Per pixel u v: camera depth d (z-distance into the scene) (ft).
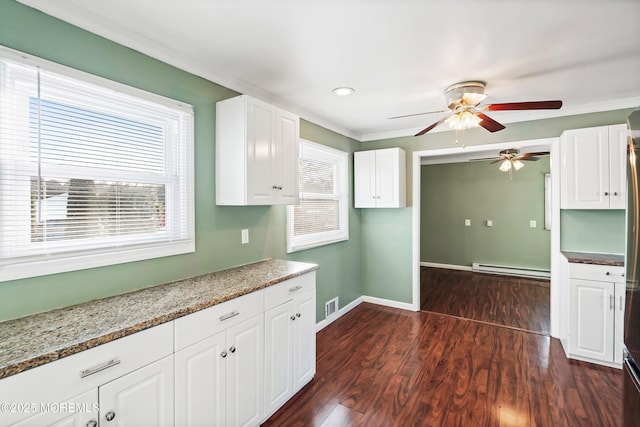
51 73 4.71
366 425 6.28
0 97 4.28
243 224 8.22
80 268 5.07
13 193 4.42
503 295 15.11
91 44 5.19
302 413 6.64
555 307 10.38
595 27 5.52
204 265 7.16
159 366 4.46
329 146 11.98
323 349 9.63
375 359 8.97
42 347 3.51
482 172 19.81
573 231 10.21
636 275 4.65
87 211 5.23
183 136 6.70
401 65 7.04
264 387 6.33
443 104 9.78
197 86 6.98
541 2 4.84
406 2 4.84
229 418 5.53
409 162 13.20
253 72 7.41
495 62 6.89
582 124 10.04
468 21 5.36
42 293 4.67
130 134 5.80
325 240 11.72
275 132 7.70
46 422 3.35
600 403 6.91
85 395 3.67
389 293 13.85
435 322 11.81
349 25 5.48
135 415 4.17
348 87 8.35
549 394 7.25
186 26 5.50
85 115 5.16
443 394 7.29
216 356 5.30
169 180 6.46
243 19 5.31
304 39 5.95
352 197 13.66
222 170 7.27
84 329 4.05
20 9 4.44
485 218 19.77
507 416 6.51
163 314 4.57
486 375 8.09
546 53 6.49
